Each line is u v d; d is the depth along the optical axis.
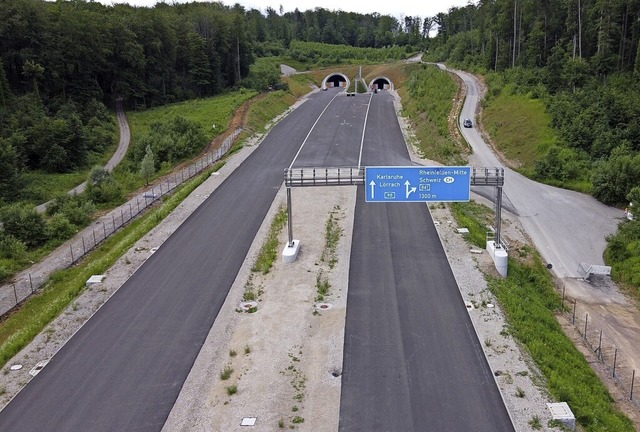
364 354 25.27
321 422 20.75
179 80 110.56
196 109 92.31
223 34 117.88
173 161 67.19
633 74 75.94
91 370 24.36
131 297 31.27
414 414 21.09
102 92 94.38
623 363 28.16
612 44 87.88
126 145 77.81
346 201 47.81
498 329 27.12
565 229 45.31
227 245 38.72
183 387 23.06
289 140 72.00
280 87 112.50
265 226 42.28
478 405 21.52
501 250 34.94
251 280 33.34
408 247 37.81
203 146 72.44
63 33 88.69
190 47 111.44
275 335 27.06
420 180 34.84
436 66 124.38
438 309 29.25
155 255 37.22
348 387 22.86
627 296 36.06
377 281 32.81
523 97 75.56
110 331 27.67
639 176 48.28
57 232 43.59
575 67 77.88
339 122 83.19
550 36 101.44
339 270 34.53
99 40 92.56
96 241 42.50
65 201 49.53
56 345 26.47
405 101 100.25
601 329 31.72
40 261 39.47
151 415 21.34
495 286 31.98
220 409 21.62
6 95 77.44
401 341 26.27
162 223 43.31
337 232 40.91
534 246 42.62
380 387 22.81
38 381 23.64
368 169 34.91
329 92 122.62
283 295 31.33
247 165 60.34
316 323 28.14
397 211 45.09
